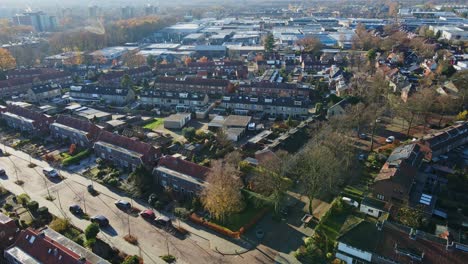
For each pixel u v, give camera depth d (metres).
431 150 104.00
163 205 85.94
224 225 78.62
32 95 162.62
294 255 69.94
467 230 77.19
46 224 79.44
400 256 62.34
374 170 102.06
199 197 84.38
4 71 198.75
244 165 97.44
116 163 105.62
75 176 100.19
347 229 68.88
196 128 134.62
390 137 120.12
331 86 177.88
